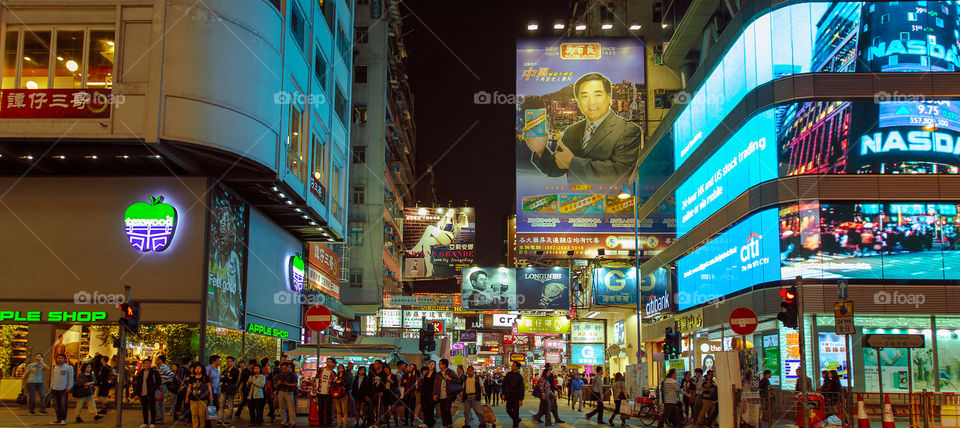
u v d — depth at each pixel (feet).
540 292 168.76
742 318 54.80
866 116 84.02
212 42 69.21
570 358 182.70
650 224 161.17
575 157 165.99
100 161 72.02
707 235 104.78
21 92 67.46
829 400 58.59
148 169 74.08
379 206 169.78
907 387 80.23
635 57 170.40
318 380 61.62
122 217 73.41
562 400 154.81
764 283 85.10
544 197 164.35
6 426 54.08
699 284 108.78
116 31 68.59
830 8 86.12
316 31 92.99
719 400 49.75
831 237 82.23
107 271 72.38
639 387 88.43
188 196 73.87
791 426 52.85
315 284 114.62
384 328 167.53
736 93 93.61
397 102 203.62
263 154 73.36
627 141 166.61
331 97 100.73
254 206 87.45
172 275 72.43
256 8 73.41
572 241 162.09
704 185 107.14
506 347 251.19
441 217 220.02
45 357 71.00
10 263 72.59
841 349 80.84
